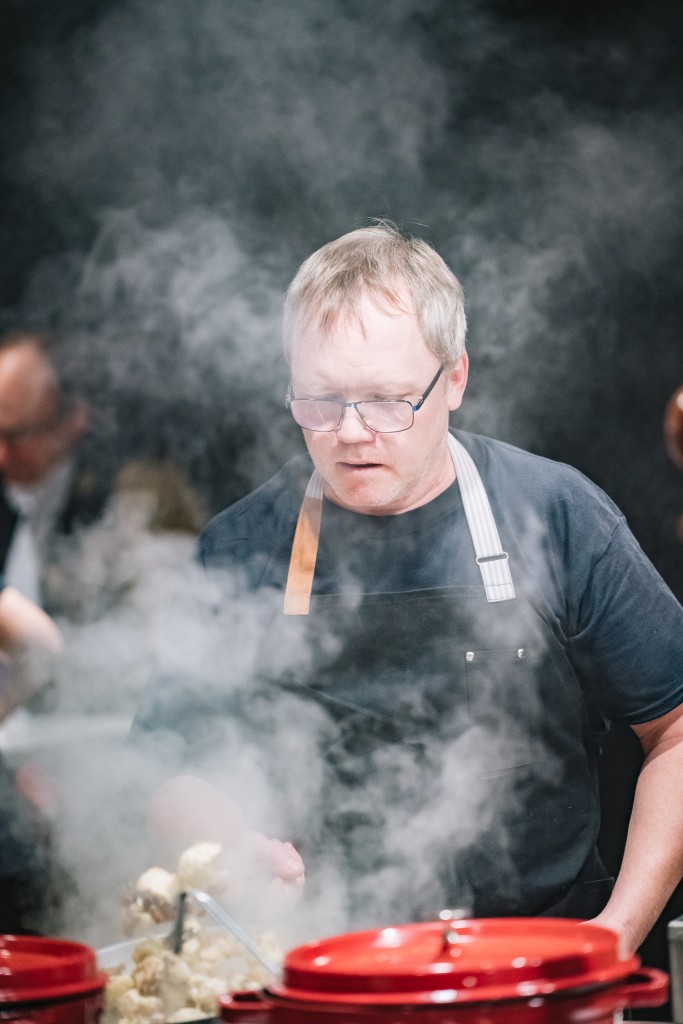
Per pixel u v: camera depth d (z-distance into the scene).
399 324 2.30
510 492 2.58
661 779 2.39
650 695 2.47
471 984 1.21
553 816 2.51
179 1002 1.78
